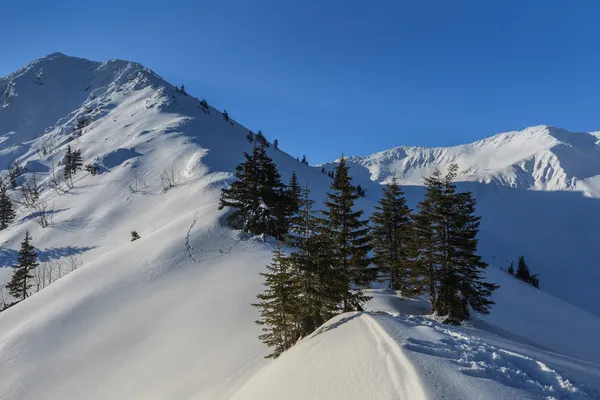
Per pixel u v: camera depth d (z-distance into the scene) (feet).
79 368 73.51
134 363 73.46
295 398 28.84
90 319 88.53
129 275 105.50
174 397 60.49
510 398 21.43
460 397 21.45
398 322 37.68
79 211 283.79
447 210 78.95
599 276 561.84
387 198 112.06
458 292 77.82
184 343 76.84
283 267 64.49
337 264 60.39
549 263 629.10
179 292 95.96
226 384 57.00
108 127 556.10
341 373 29.32
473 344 31.35
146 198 289.53
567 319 138.41
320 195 302.45
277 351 60.03
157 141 427.74
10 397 67.82
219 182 254.27
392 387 24.35
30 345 80.74
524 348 37.06
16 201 343.67
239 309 86.48
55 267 211.41
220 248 118.42
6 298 185.16
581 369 30.42
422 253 81.05
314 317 58.44
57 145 621.31
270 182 137.59
